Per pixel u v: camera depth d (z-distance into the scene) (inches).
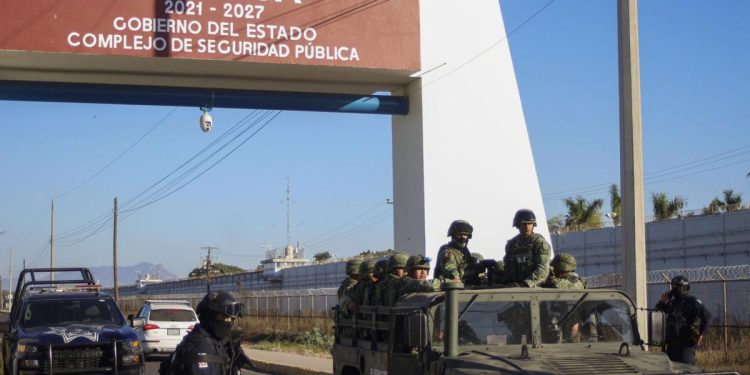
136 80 751.1
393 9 760.3
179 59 698.2
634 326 299.1
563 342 289.0
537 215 804.0
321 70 748.0
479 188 791.1
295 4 725.9
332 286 1728.6
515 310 289.1
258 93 768.9
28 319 589.9
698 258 909.8
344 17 739.4
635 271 450.9
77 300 609.0
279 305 1536.7
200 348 211.6
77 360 546.9
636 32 462.6
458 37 792.9
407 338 285.0
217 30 705.0
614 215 1317.7
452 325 279.9
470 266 363.9
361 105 791.7
